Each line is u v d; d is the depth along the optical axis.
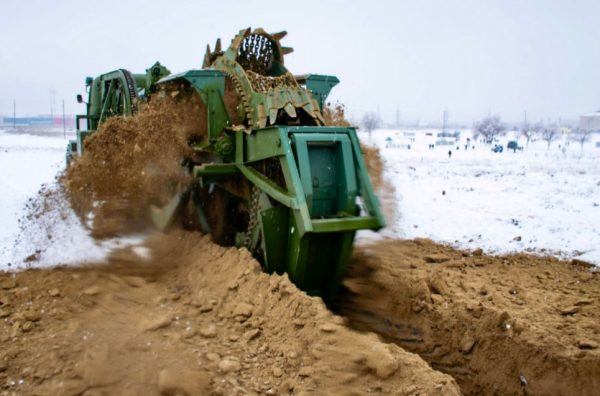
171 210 5.88
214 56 6.41
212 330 4.02
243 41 6.12
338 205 4.93
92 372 3.38
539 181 14.68
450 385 3.23
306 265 4.85
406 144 37.16
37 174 13.48
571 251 7.18
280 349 3.76
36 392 3.20
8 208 8.59
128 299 4.65
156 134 5.73
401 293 5.43
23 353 3.61
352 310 5.25
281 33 6.17
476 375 4.45
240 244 5.45
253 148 5.16
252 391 3.31
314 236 4.72
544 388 4.05
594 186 13.44
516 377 4.22
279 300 4.22
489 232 8.16
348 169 4.87
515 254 7.06
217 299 4.55
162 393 3.25
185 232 5.98
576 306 5.09
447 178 15.39
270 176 5.06
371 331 4.94
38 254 5.66
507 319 4.52
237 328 4.07
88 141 5.88
